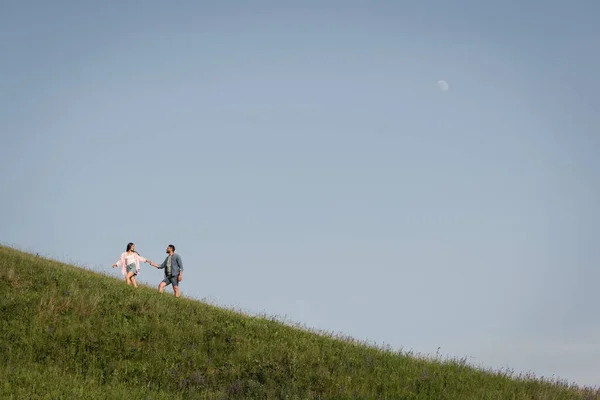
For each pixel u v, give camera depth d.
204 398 16.22
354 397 17.19
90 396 14.62
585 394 20.12
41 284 23.36
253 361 19.22
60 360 17.53
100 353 18.52
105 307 22.28
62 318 20.48
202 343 20.48
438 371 20.58
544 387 20.34
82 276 26.08
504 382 20.28
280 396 16.89
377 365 20.58
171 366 18.31
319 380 18.23
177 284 27.36
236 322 23.55
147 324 21.25
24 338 18.34
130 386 16.47
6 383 14.30
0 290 22.12
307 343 22.06
